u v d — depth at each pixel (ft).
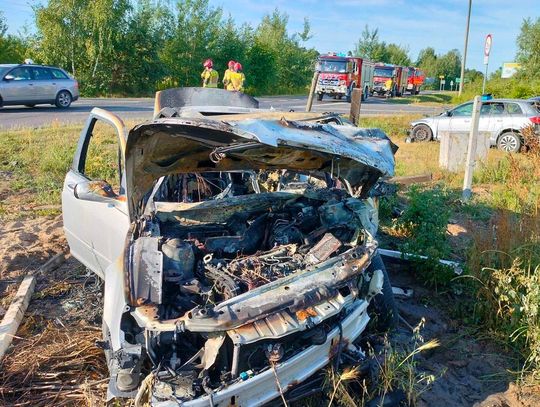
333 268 11.13
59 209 25.11
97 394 11.77
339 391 10.60
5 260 18.98
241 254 12.41
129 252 10.78
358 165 12.85
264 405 10.19
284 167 13.21
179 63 127.75
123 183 14.14
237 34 142.51
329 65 102.06
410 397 11.27
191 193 16.12
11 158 34.37
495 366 13.32
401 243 20.16
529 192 19.49
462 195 27.09
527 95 96.73
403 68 140.05
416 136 53.11
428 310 15.85
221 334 9.57
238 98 20.40
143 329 10.09
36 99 60.49
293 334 10.11
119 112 61.72
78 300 16.31
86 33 107.45
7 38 115.14
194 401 9.15
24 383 12.21
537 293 13.37
